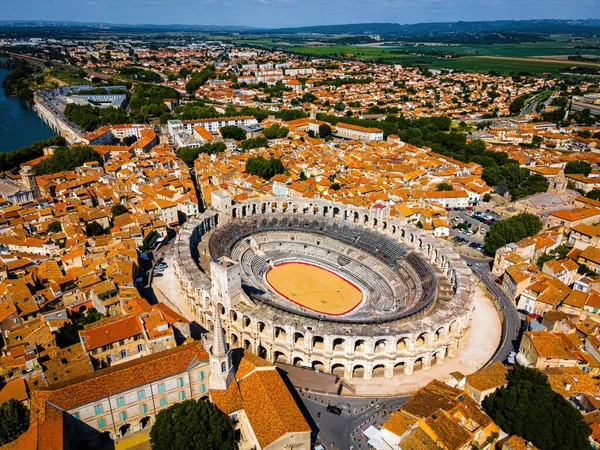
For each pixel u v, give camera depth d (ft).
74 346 398.21
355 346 454.40
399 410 342.03
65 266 556.92
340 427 365.20
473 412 332.80
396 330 426.92
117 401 332.19
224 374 345.31
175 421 307.58
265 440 306.96
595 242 635.66
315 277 613.93
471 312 481.46
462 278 522.88
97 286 491.31
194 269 518.78
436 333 462.60
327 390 405.18
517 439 319.68
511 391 342.44
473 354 467.52
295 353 434.71
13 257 575.79
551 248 645.92
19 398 340.39
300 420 325.01
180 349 368.27
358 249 651.25
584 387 374.22
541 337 422.82
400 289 556.92
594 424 335.47
